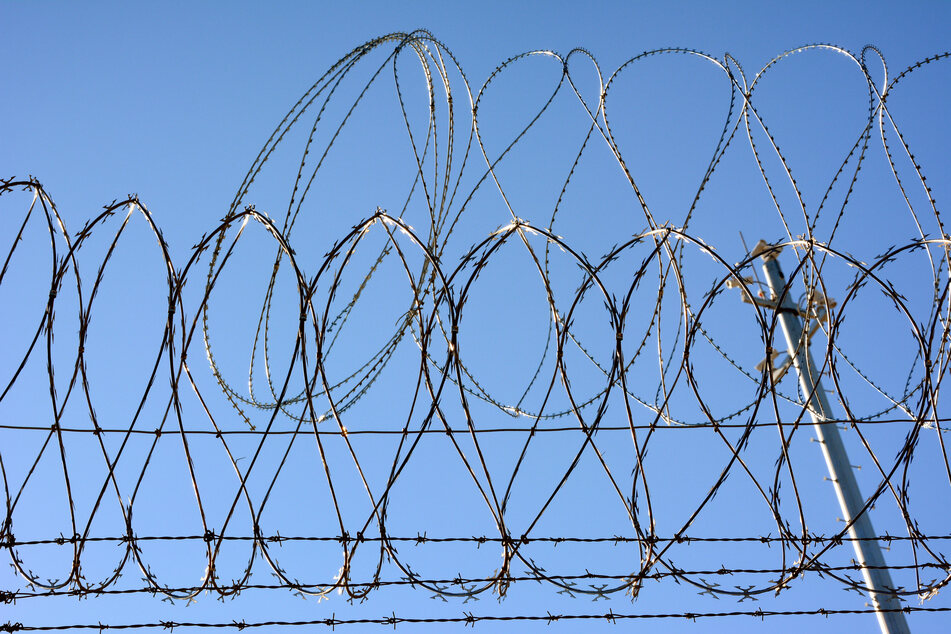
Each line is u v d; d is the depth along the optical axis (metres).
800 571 6.21
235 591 6.12
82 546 6.08
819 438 7.71
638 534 6.18
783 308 7.71
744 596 6.20
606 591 6.20
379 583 6.14
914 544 6.42
